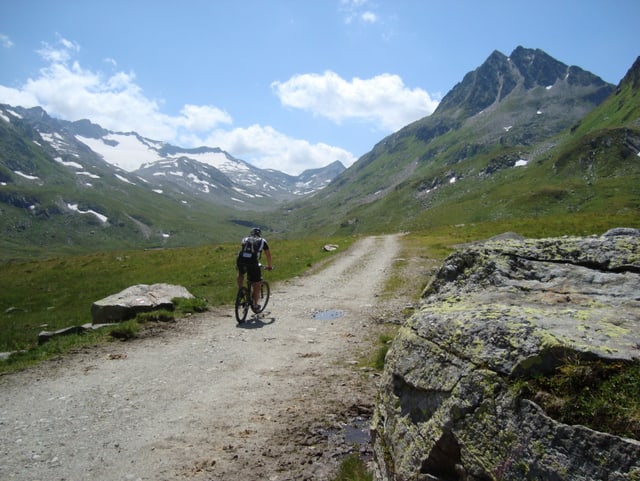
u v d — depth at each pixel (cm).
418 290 2241
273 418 880
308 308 1923
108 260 4831
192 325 1609
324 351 1314
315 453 751
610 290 587
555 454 362
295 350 1329
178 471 695
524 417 394
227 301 2061
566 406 377
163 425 847
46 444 769
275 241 6725
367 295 2208
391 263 3509
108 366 1173
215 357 1259
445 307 616
